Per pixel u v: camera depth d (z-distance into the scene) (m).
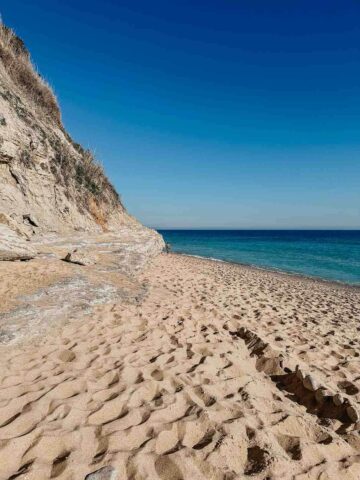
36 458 2.22
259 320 6.73
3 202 8.33
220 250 40.62
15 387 3.07
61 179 11.17
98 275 7.21
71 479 2.05
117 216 15.05
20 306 4.64
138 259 10.55
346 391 3.91
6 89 10.30
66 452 2.29
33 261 6.85
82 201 12.16
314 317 7.91
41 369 3.50
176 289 8.58
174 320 5.66
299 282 15.79
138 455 2.30
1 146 8.46
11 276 5.67
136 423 2.69
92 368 3.62
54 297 5.25
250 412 3.04
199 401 3.14
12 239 6.43
